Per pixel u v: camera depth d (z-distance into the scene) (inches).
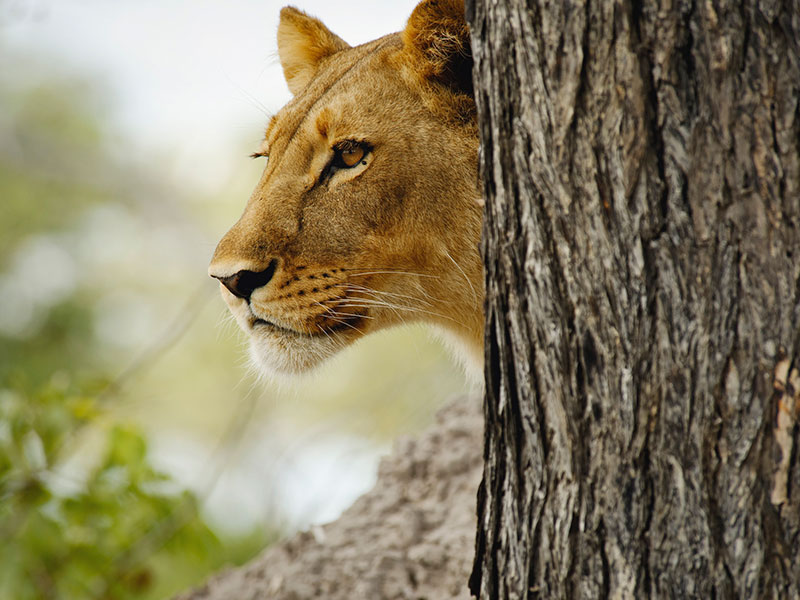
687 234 180.7
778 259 175.3
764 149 174.7
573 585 198.5
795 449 176.9
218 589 374.0
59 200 1272.1
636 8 181.0
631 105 182.5
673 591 187.6
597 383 192.5
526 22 193.3
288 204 284.2
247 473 673.6
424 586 335.9
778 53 173.5
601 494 193.5
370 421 594.6
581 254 191.5
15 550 421.4
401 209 280.7
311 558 357.4
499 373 211.0
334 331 291.3
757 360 177.8
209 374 1120.8
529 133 195.9
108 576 440.1
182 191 1304.1
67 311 1070.4
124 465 439.2
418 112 282.0
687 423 183.9
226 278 285.4
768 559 180.7
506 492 210.4
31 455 435.5
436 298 295.1
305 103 295.4
